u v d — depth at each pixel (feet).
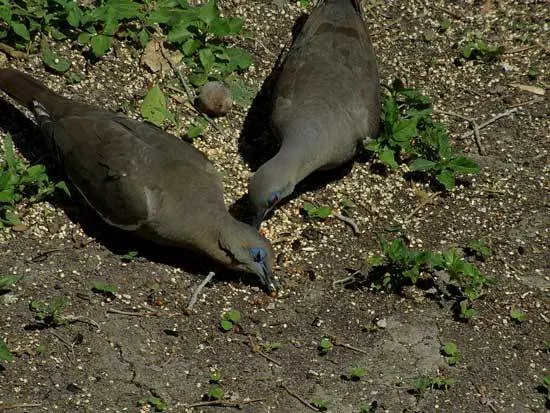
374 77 49.39
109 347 38.78
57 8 49.44
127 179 41.60
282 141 46.26
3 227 42.27
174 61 50.47
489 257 44.96
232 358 39.34
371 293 42.88
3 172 42.57
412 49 54.65
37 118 44.60
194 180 41.96
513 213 47.14
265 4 54.60
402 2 56.34
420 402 38.68
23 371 37.37
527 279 44.14
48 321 39.11
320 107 46.62
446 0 56.49
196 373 38.58
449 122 51.29
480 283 42.63
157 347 39.22
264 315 41.39
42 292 40.14
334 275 43.42
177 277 42.27
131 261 42.37
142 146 42.39
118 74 49.26
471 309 42.22
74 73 48.47
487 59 54.19
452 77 53.52
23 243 41.96
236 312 40.75
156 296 41.19
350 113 47.19
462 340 41.29
